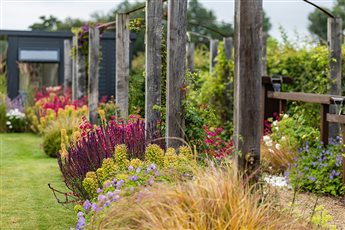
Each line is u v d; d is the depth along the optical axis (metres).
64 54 19.88
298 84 11.95
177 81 6.71
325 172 7.48
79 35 14.87
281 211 4.56
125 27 10.02
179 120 6.75
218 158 6.21
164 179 4.89
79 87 14.99
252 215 4.15
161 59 7.94
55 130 12.30
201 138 6.87
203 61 18.61
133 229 4.12
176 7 6.62
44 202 7.71
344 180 7.18
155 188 4.48
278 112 10.55
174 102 6.72
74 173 6.45
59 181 9.22
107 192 5.03
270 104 10.52
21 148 13.77
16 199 7.94
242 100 4.59
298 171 7.09
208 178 4.36
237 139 4.61
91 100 11.89
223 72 13.27
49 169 10.48
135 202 4.31
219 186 4.25
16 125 17.98
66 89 18.72
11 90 20.73
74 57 15.70
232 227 4.03
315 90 10.88
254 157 4.60
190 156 5.52
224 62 13.22
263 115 10.48
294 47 13.01
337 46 9.64
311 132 8.27
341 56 9.71
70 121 12.49
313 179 7.22
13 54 20.78
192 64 14.77
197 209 4.10
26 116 18.03
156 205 4.18
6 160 11.77
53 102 16.22
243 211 4.09
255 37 4.54
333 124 9.09
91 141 6.67
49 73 22.34
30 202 7.73
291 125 8.73
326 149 8.02
